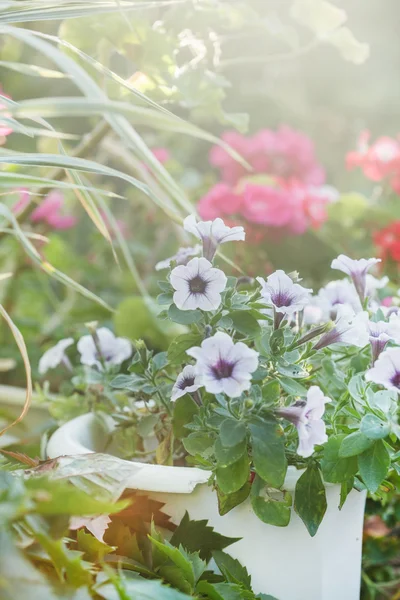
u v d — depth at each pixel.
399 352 1.22
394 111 4.08
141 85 1.47
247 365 1.18
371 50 3.94
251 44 1.99
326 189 2.44
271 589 1.26
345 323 1.26
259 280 1.25
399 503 1.51
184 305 1.23
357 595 1.33
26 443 1.52
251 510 1.24
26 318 2.08
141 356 1.33
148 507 1.25
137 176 2.25
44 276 2.09
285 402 1.26
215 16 1.53
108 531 1.25
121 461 1.21
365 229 2.39
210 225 1.28
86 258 2.44
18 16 1.29
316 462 1.23
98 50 1.48
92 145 1.60
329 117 4.02
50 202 2.12
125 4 1.33
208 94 1.51
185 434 1.29
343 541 1.28
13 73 2.60
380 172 2.40
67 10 1.30
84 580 1.11
